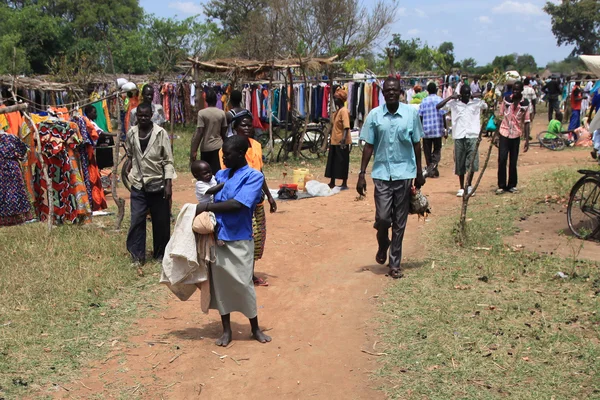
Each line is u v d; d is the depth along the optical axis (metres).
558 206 9.33
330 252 7.61
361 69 26.05
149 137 6.75
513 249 7.11
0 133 7.76
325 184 11.62
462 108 10.26
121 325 5.25
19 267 6.55
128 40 34.88
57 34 40.94
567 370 4.24
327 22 36.28
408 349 4.71
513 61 47.12
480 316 5.21
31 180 8.49
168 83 21.72
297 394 4.14
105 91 14.52
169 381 4.30
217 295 4.79
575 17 55.09
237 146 4.66
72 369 4.41
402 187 6.22
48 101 16.69
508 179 11.35
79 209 8.50
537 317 5.15
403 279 6.30
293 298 6.02
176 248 4.60
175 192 11.98
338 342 4.95
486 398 3.94
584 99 23.81
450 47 50.50
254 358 4.68
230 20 58.34
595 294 5.57
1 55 31.03
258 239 5.79
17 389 4.08
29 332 4.97
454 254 7.08
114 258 7.04
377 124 6.20
